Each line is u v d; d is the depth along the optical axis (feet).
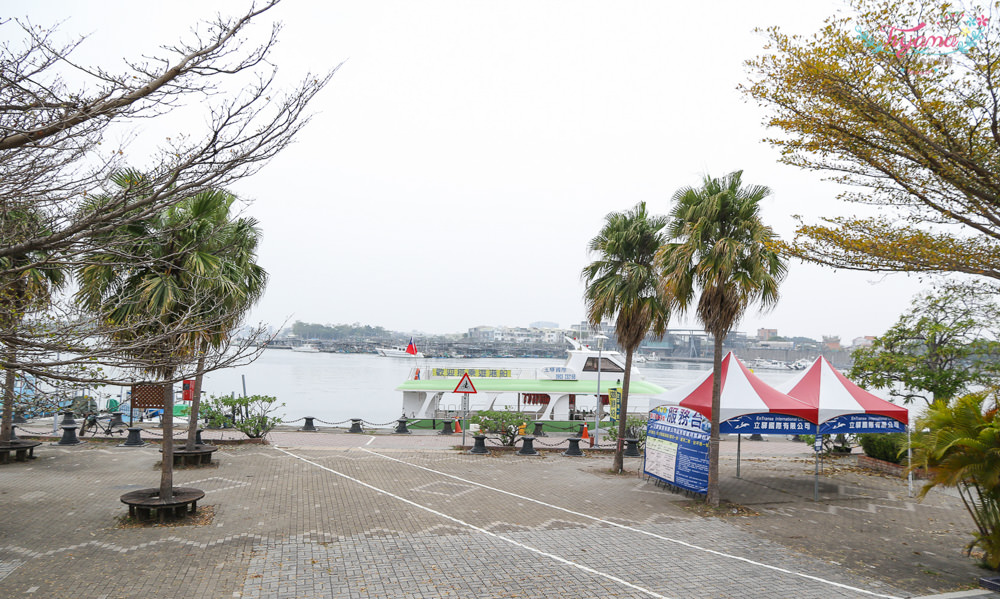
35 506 40.98
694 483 50.44
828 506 48.49
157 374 32.14
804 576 31.58
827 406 52.21
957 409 33.27
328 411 138.72
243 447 69.97
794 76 28.55
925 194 29.58
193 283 35.58
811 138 30.19
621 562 33.04
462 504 45.19
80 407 79.61
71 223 19.44
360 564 31.37
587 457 72.28
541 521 41.22
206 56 17.92
